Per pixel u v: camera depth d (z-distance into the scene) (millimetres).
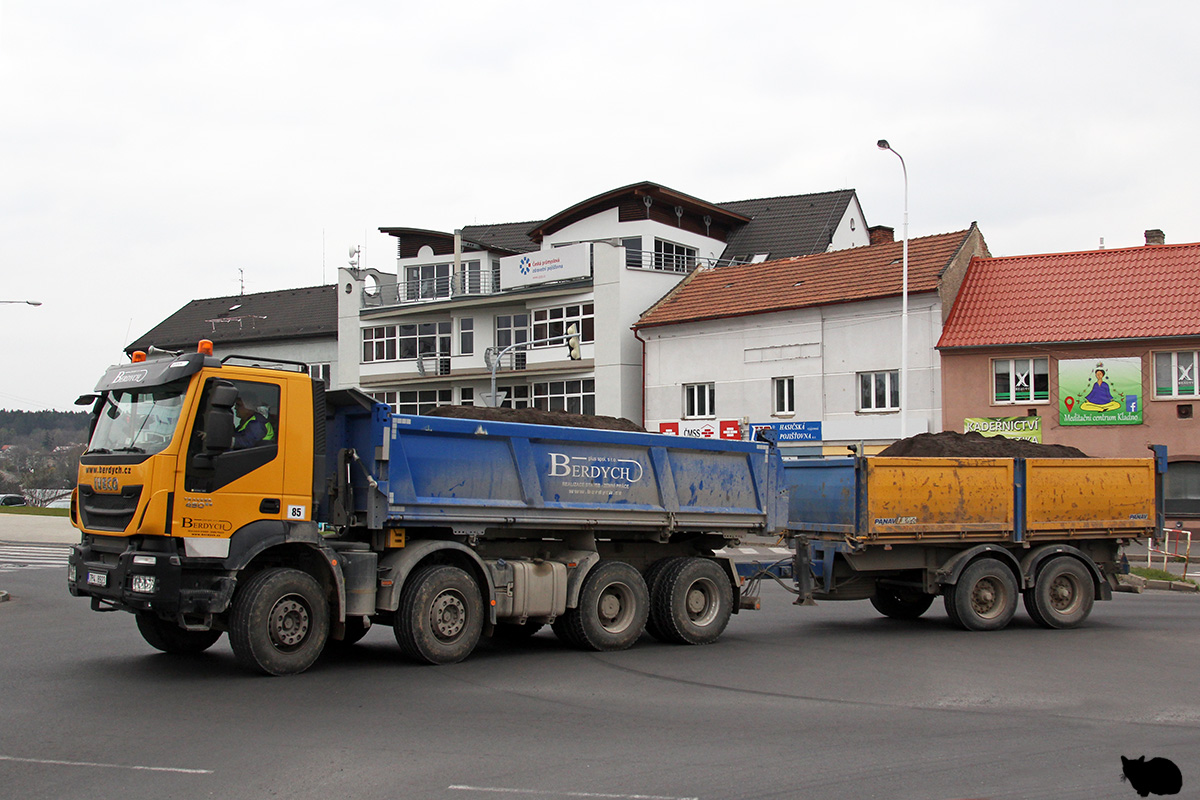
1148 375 30281
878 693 9805
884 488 14000
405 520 10898
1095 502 15617
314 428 10523
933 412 33125
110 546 9984
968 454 16016
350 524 10812
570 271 43406
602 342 42312
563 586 12000
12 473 75250
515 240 58438
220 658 11211
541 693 9609
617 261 41906
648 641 13344
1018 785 6660
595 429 13031
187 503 9656
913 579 14945
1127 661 11797
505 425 11672
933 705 9258
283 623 10102
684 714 8766
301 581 10211
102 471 10109
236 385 10070
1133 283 31828
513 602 11594
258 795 6293
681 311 39812
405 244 53438
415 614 10828
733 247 50281
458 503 11242
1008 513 14883
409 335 49812
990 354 32125
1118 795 6465
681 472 13297
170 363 10070
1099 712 8977
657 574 13094
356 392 10680
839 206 51031
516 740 7727
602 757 7258
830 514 14414
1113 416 30562
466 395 48062
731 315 37844
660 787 6523
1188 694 9805
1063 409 31172
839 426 35125
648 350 40562
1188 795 6496
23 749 7332
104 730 7902
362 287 51625
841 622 15680
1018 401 31922
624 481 12711
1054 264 33688
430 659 10930
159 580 9477
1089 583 15227
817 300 35688
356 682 9945
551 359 43938
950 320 33250
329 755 7211
